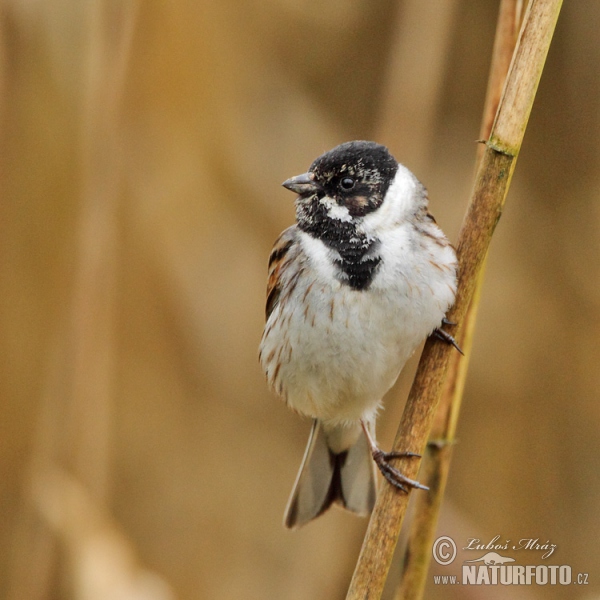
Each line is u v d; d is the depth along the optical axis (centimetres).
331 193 732
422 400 615
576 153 1151
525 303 1155
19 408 1066
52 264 1052
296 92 1148
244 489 1180
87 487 887
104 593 808
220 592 1130
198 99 1081
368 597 585
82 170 928
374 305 705
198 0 1074
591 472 1123
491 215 611
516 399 1155
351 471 809
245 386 1178
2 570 1047
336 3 1154
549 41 566
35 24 940
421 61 949
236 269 1126
